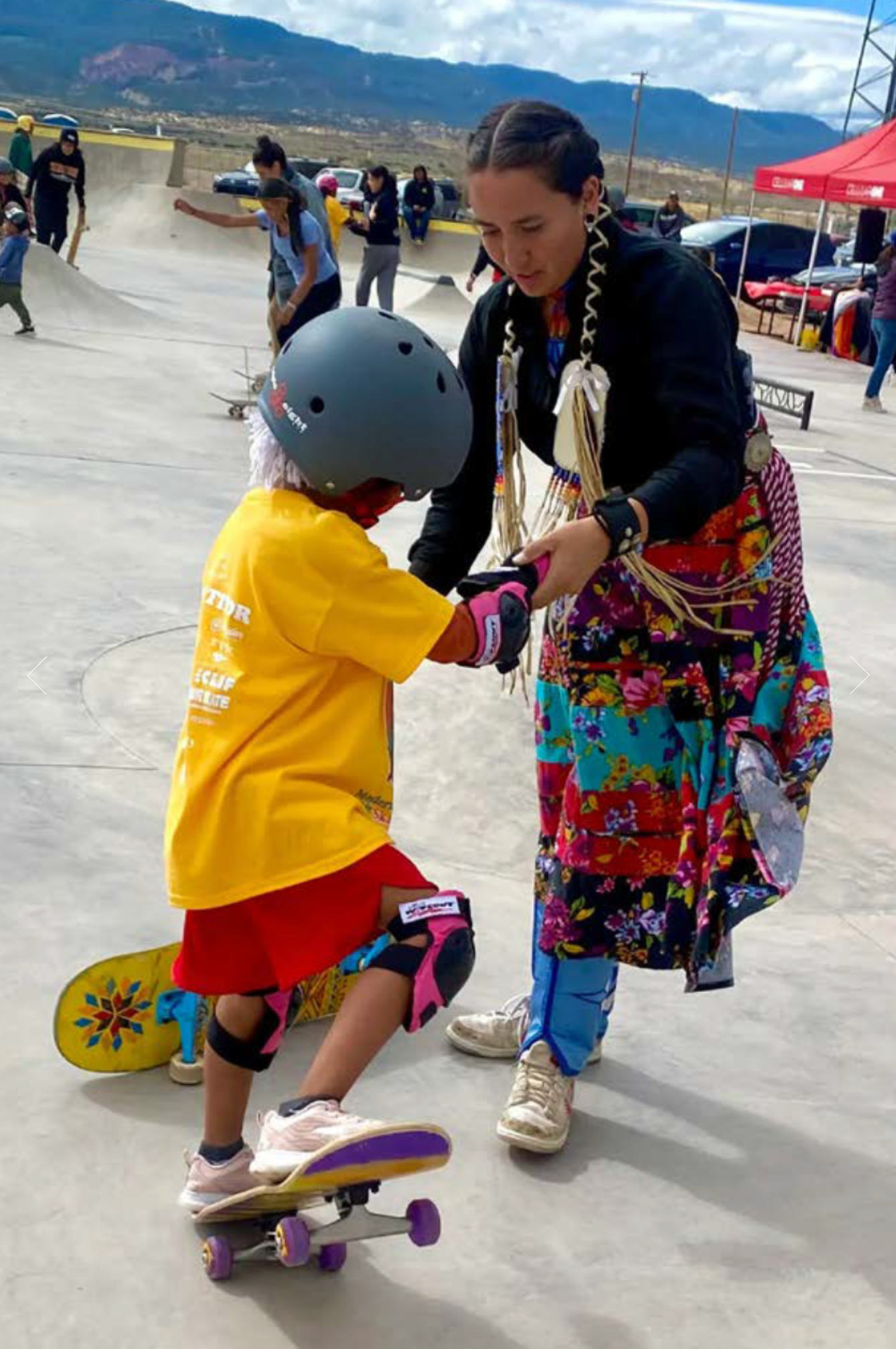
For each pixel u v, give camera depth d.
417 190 26.22
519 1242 2.50
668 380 2.42
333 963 2.18
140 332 14.10
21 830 3.85
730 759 2.59
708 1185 2.72
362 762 2.20
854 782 4.88
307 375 2.11
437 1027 3.18
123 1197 2.50
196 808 2.21
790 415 14.10
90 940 3.32
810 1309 2.40
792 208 123.25
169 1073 2.88
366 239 16.31
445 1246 2.47
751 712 2.61
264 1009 2.32
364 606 2.11
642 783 2.65
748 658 2.61
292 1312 2.28
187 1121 2.73
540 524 2.76
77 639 5.37
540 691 2.77
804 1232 2.61
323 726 2.17
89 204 26.67
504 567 2.28
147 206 25.98
